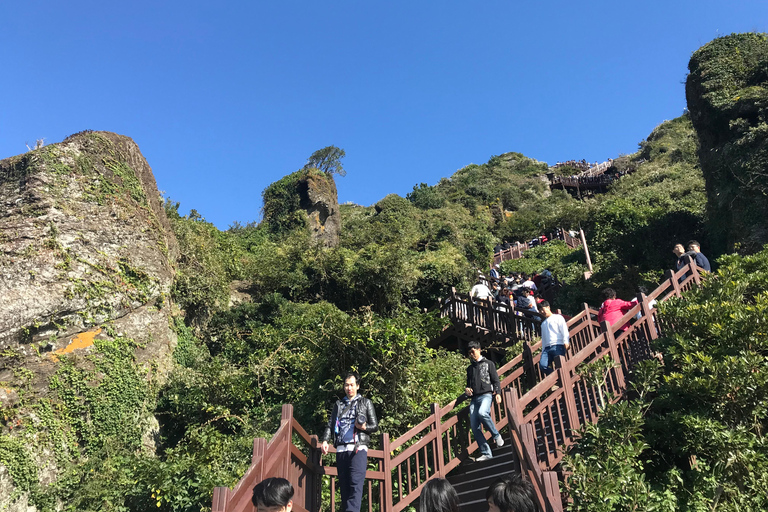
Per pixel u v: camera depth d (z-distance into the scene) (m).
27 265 11.18
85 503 9.52
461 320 14.56
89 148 13.94
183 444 11.17
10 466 9.43
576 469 4.93
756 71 15.70
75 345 11.28
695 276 9.30
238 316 16.59
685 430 5.51
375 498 7.56
